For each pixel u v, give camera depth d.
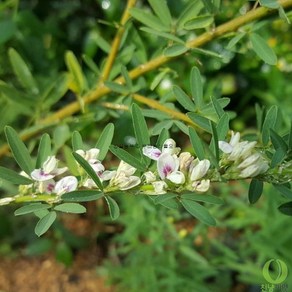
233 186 0.48
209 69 0.50
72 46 0.61
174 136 0.43
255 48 0.29
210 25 0.30
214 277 0.54
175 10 0.49
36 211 0.23
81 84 0.35
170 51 0.30
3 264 0.60
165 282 0.47
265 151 0.23
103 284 0.58
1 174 0.24
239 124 0.62
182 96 0.27
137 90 0.32
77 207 0.23
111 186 0.22
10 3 0.49
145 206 0.43
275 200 0.43
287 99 0.58
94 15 0.61
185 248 0.47
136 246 0.50
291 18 0.30
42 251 0.59
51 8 0.61
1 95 0.38
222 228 0.53
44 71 0.59
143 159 0.23
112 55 0.33
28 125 0.38
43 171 0.23
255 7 0.29
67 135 0.35
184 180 0.22
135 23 0.38
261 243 0.46
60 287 0.59
